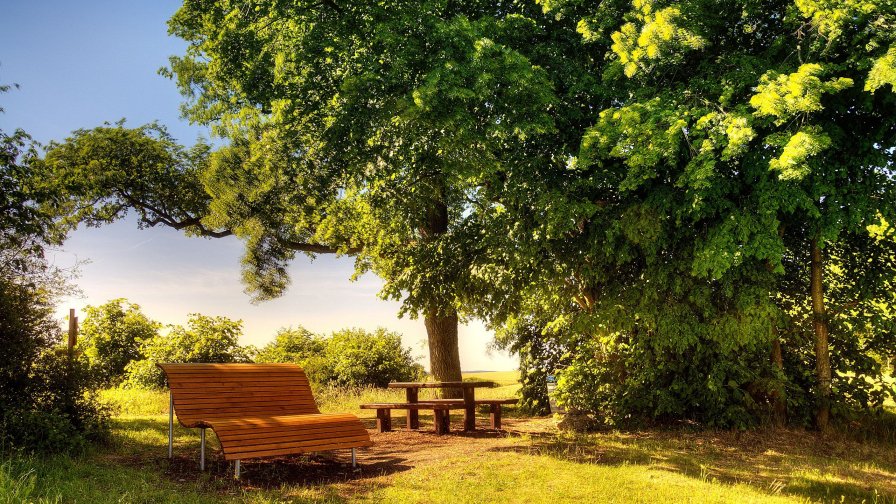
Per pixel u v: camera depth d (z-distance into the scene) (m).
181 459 8.12
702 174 8.91
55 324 9.60
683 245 10.98
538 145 11.54
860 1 8.63
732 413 10.95
